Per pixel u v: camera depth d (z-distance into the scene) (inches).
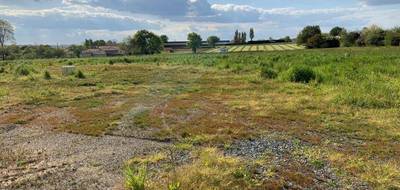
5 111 617.6
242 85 899.4
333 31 4461.1
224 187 275.7
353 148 393.1
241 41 5856.3
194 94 777.6
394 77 886.4
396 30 3356.3
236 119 531.8
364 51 2352.4
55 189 288.8
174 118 542.3
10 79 1103.0
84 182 301.6
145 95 775.7
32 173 324.8
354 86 757.9
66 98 743.1
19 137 457.1
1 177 315.6
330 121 510.9
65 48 5022.1
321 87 792.3
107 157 368.8
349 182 297.9
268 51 3075.8
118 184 294.7
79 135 459.8
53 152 390.0
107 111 602.2
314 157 358.0
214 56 2303.2
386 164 340.2
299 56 1815.9
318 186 289.1
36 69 1489.9
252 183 285.4
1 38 3855.8
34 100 717.9
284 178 300.8
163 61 1973.4
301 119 525.3
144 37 4581.7
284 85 866.8
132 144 415.8
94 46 5876.0
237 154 373.4
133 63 1887.3
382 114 542.6
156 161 349.4
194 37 4896.7
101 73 1295.5
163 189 272.2
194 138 430.9
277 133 454.9
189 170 305.1
